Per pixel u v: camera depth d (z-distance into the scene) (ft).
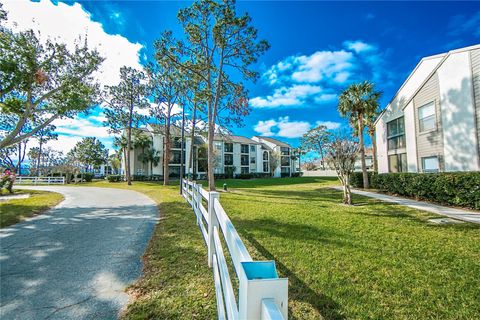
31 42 37.14
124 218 22.72
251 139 189.26
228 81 48.75
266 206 27.32
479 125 29.91
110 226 19.51
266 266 3.74
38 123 45.80
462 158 31.81
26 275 10.61
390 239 14.42
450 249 12.60
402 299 8.20
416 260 11.29
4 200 36.81
